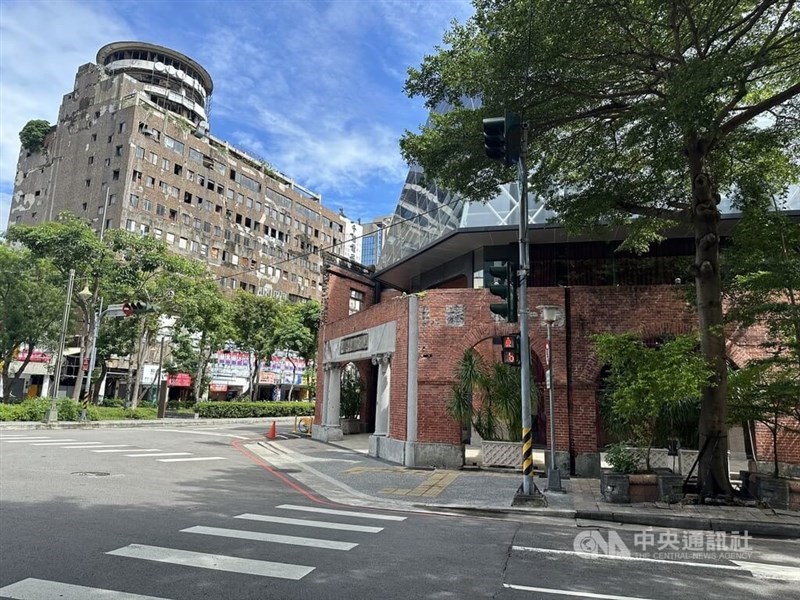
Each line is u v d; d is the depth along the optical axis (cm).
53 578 495
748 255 1124
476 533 783
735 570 627
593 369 1447
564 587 533
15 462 1299
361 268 2906
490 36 1162
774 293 1064
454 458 1504
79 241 3116
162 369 4203
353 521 830
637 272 2033
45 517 743
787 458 1290
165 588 478
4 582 481
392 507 1008
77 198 5306
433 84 1285
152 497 948
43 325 3175
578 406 1441
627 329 1439
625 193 1291
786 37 1009
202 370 4356
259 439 2442
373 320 1922
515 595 502
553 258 2123
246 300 4609
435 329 1591
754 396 1071
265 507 918
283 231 7006
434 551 656
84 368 3538
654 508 995
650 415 1112
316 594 478
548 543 733
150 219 5244
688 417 1366
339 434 2369
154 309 2525
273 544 649
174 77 6625
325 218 7888
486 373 1524
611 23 1051
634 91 1191
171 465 1434
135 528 703
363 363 2786
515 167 1344
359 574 543
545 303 1511
